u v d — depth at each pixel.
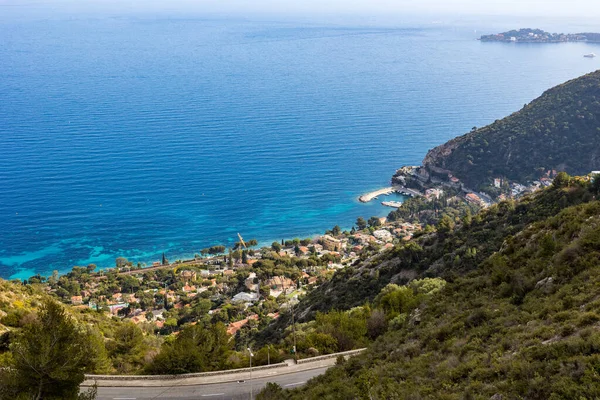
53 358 28.55
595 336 19.53
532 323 24.95
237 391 37.88
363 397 25.22
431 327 32.88
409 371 26.08
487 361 22.70
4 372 29.06
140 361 48.69
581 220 37.34
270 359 45.00
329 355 45.28
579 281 27.53
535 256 36.19
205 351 45.25
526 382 18.84
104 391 37.88
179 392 37.75
